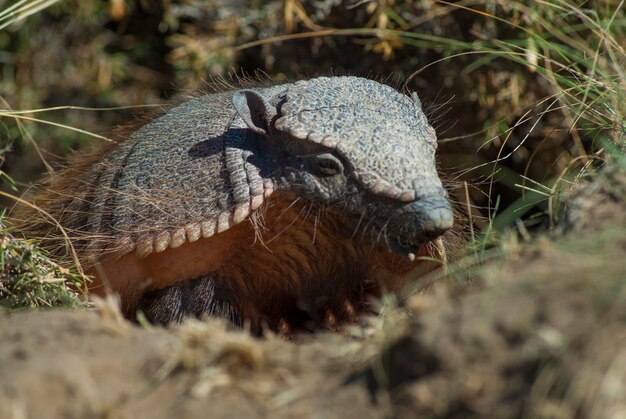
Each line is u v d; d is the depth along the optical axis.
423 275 8.03
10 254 7.83
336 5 12.92
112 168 8.50
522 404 4.42
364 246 7.75
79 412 4.82
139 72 16.12
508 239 6.51
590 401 4.30
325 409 4.79
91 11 15.64
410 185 7.04
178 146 8.06
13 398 4.75
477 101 12.65
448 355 4.67
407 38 12.48
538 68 8.82
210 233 7.52
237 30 13.76
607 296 4.64
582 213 6.17
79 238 8.23
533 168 12.53
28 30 15.69
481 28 12.21
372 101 7.58
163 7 15.49
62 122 15.48
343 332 8.01
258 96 7.70
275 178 7.63
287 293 8.09
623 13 11.22
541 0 9.91
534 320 4.65
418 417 4.61
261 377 5.03
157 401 4.94
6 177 9.29
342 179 7.30
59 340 5.30
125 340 5.31
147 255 7.75
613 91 8.09
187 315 7.77
